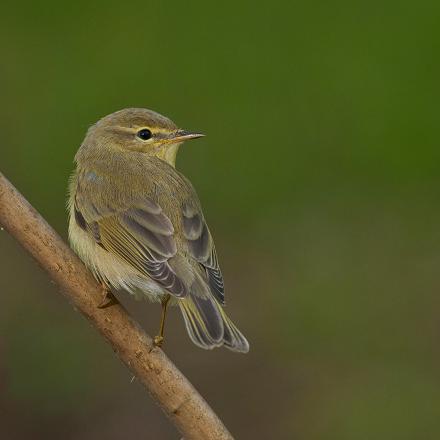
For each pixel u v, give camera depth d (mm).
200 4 16484
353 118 15781
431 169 15672
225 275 15172
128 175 9164
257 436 13680
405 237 15320
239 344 8125
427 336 14180
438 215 15453
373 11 16297
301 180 15789
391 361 14008
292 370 14117
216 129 15898
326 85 15914
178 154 15914
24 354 14328
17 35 16453
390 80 15844
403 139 15672
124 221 8836
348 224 15430
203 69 16062
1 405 14016
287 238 15422
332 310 14516
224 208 15758
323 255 15172
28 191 15867
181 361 14188
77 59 16219
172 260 8602
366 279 14844
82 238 8969
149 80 15961
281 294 14820
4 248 15148
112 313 7770
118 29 16375
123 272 8742
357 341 14227
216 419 7664
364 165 15750
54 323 14609
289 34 16219
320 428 13609
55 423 13977
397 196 15688
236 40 16219
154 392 7715
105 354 14391
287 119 15852
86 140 9898
